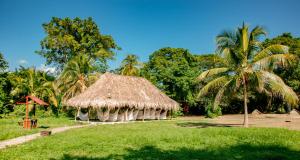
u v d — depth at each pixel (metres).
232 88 25.55
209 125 29.81
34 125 25.02
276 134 18.95
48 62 54.94
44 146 14.79
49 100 43.75
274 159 11.80
